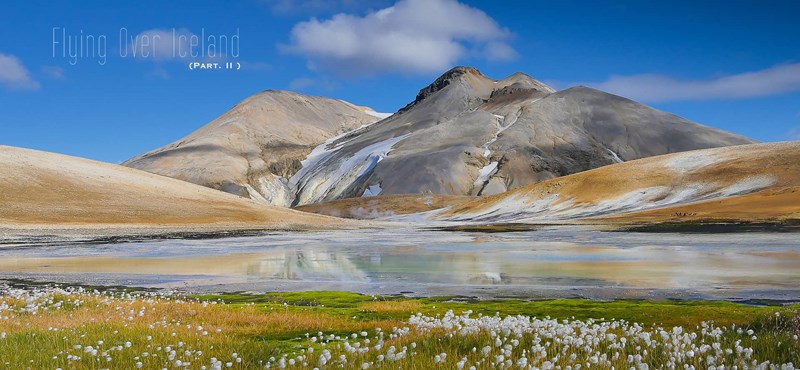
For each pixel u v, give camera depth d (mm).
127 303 21734
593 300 26172
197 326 15211
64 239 82500
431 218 193250
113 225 108000
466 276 36031
